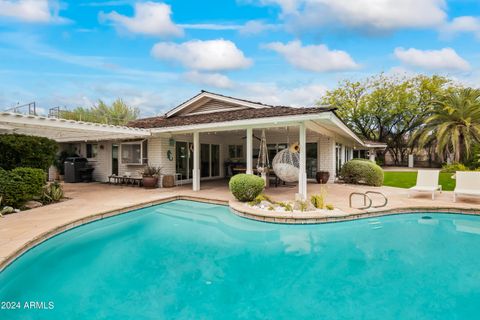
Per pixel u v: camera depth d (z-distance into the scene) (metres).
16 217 7.02
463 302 3.86
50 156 10.45
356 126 33.16
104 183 15.55
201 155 15.93
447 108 21.98
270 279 4.56
